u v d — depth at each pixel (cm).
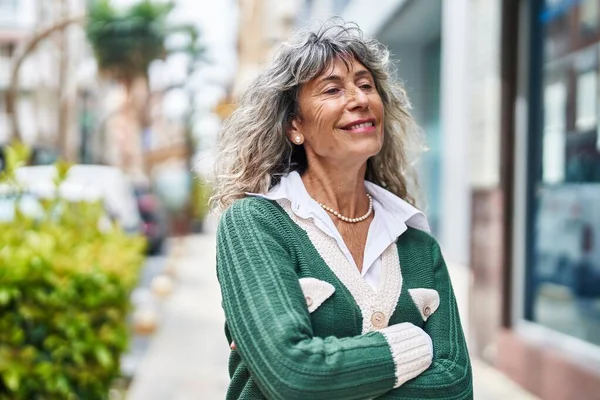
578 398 401
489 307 527
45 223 393
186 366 586
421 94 1259
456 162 966
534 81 490
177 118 3198
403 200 183
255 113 169
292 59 163
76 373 353
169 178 2372
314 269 153
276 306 141
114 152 3139
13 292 314
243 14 1831
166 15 2661
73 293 340
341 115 160
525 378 466
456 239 977
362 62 169
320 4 1744
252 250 149
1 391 325
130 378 548
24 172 765
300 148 176
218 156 177
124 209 1082
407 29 1176
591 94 419
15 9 2042
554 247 462
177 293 988
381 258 165
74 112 1617
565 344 438
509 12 491
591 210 418
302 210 159
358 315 152
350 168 166
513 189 498
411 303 159
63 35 1509
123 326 398
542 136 482
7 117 888
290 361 135
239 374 160
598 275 407
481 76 537
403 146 192
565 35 450
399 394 146
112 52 2656
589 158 420
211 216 181
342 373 136
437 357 155
